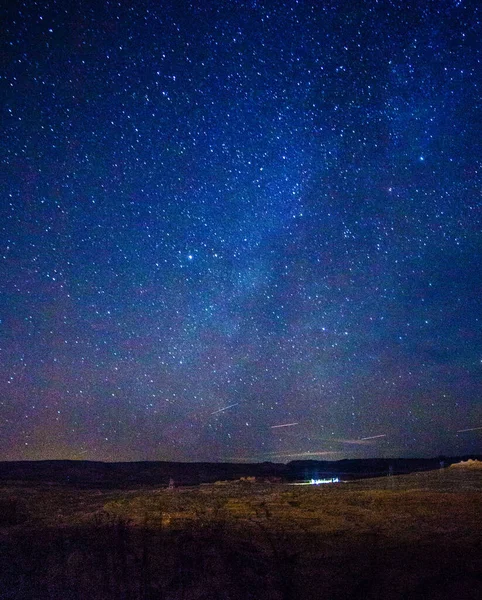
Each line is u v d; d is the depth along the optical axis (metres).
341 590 4.55
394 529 5.75
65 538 6.16
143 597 4.81
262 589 4.71
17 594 5.09
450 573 4.64
